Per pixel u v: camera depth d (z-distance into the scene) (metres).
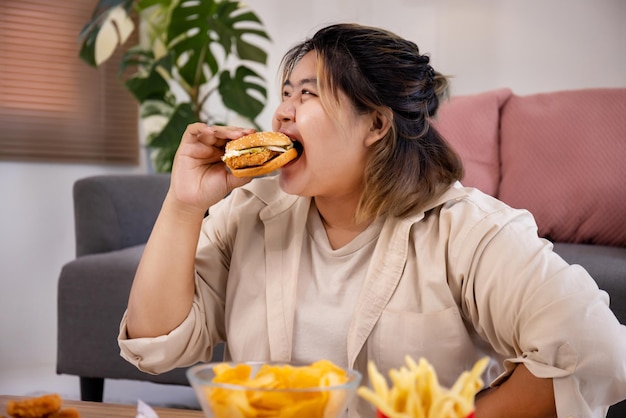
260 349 1.32
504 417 1.13
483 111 2.85
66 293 2.61
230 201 1.46
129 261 2.59
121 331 1.34
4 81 3.94
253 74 3.96
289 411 0.77
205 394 0.80
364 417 1.25
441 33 3.97
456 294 1.26
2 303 3.80
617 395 1.12
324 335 1.28
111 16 3.78
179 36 3.96
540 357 1.11
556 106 2.78
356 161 1.28
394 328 1.24
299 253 1.33
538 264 1.17
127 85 3.85
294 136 1.28
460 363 1.25
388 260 1.27
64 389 3.34
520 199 2.68
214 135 1.29
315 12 4.30
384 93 1.27
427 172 1.31
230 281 1.38
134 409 1.18
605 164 2.62
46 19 4.11
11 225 3.87
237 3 3.95
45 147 4.03
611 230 2.57
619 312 2.10
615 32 3.67
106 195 2.88
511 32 3.84
